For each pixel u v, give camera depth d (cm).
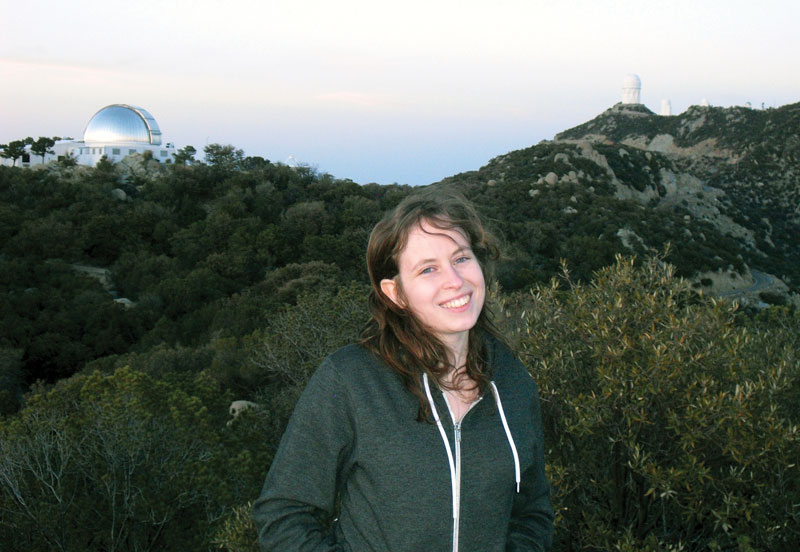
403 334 153
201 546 787
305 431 150
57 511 784
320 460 149
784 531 378
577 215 5150
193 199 5238
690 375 412
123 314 3256
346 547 148
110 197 5019
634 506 433
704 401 374
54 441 848
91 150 8131
